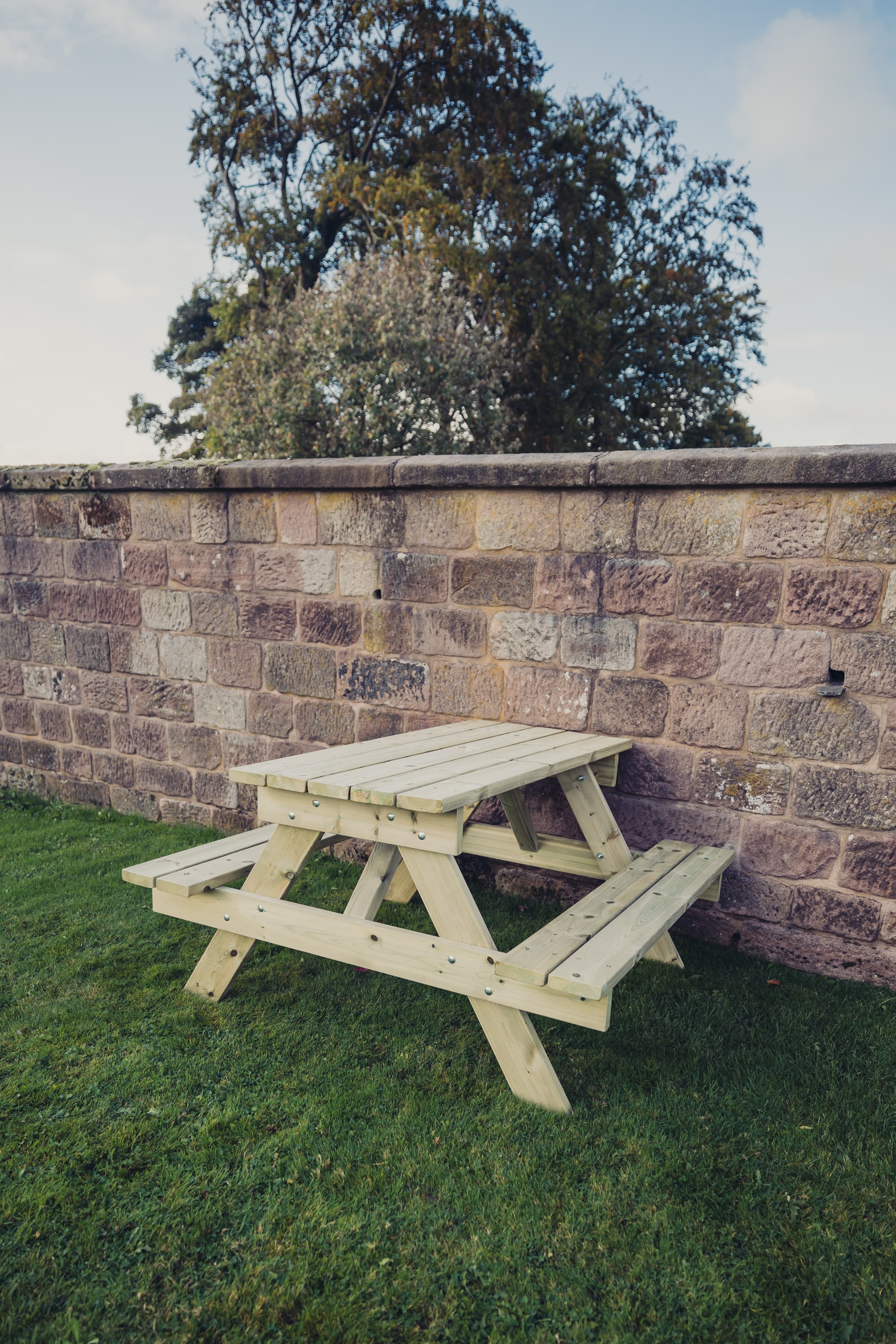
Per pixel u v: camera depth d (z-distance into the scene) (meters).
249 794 4.53
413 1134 2.15
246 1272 1.70
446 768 2.61
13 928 3.44
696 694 3.25
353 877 4.03
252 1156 2.05
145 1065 2.45
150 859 4.25
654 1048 2.58
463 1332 1.57
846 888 3.05
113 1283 1.67
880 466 2.75
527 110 17.98
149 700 4.82
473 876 3.98
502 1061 2.31
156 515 4.55
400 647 3.91
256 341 13.97
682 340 19.00
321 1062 2.48
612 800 3.49
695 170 18.59
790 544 2.99
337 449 12.68
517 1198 1.92
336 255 19.70
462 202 17.22
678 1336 1.57
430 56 17.50
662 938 3.12
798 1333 1.58
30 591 5.18
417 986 2.96
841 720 2.99
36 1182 1.95
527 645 3.58
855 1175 2.01
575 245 17.98
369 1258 1.75
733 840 3.25
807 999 2.90
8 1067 2.43
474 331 14.45
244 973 3.05
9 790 5.57
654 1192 1.94
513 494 3.51
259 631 4.32
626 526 3.29
